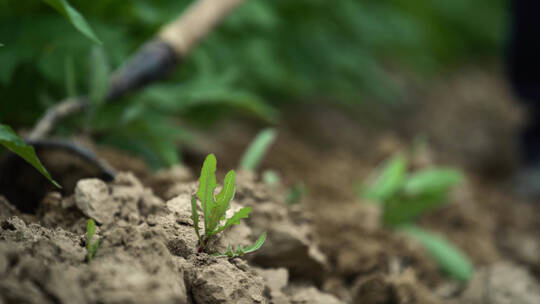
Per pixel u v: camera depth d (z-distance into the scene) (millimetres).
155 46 1247
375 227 1309
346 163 1924
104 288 932
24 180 1146
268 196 1141
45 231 1009
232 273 1000
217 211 1007
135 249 967
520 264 1518
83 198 1061
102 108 1290
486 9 4555
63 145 1137
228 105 1598
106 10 1301
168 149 1297
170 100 1370
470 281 1274
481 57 4633
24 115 1272
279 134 2297
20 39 1225
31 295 916
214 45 1678
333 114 2723
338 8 2346
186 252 1009
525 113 3229
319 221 1279
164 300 930
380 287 1152
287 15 2221
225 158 1731
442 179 1367
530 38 3346
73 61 1257
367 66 2596
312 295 1092
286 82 2221
